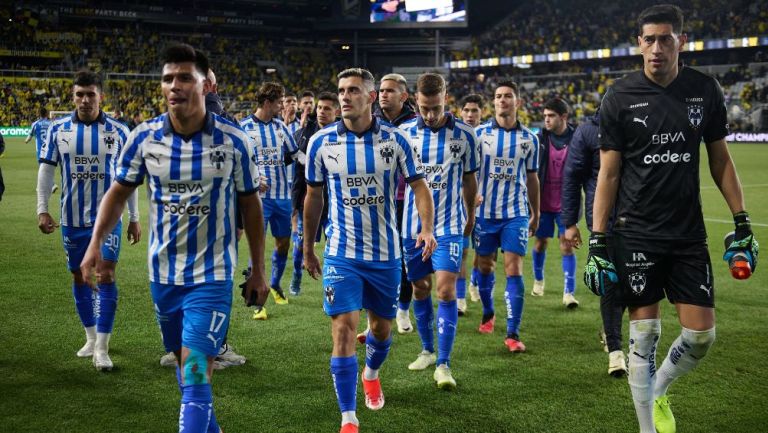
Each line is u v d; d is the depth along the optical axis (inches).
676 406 153.8
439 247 173.6
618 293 134.3
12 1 1476.4
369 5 1582.2
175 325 124.0
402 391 163.5
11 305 234.1
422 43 1759.4
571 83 1648.6
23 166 772.6
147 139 117.6
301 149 251.8
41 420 142.6
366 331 209.6
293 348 195.2
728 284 275.6
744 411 151.1
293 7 1684.3
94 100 182.1
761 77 1486.2
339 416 147.6
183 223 118.1
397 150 143.8
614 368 172.4
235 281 281.9
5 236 367.9
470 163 179.3
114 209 120.8
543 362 185.0
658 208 128.2
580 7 1777.8
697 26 1549.0
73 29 1562.5
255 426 142.0
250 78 1646.2
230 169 118.6
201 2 1647.4
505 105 207.6
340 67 1786.4
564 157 249.3
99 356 174.2
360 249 142.9
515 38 1750.7
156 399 155.1
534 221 219.0
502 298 264.5
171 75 113.0
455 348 197.9
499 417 147.8
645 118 127.0
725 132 129.6
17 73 1473.9
